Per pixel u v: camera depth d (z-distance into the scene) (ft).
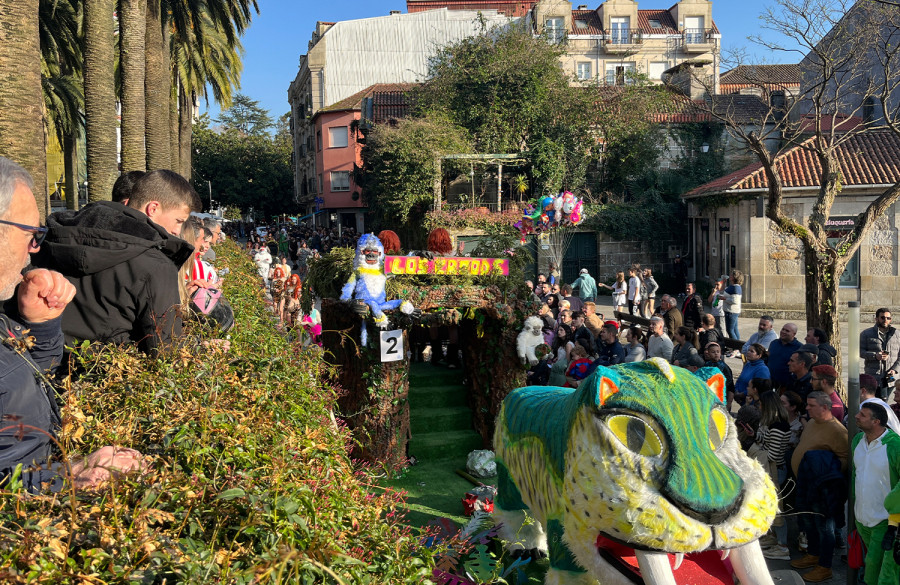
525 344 27.35
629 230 95.91
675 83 114.93
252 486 6.89
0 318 7.33
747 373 28.53
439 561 10.22
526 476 14.69
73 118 79.51
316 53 160.25
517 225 52.60
